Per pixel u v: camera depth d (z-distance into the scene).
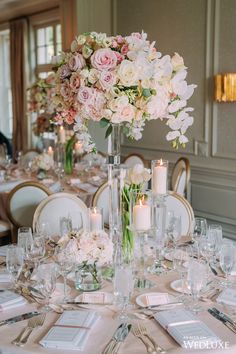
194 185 4.78
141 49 1.72
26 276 1.89
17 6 7.21
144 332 1.40
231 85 4.13
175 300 1.64
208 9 4.36
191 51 4.63
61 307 1.59
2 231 3.78
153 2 5.04
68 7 6.46
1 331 1.44
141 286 1.76
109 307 1.59
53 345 1.33
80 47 1.78
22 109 8.00
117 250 1.86
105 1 5.71
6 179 4.18
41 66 7.71
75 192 3.65
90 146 1.94
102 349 1.33
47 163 4.18
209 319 1.50
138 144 5.51
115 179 1.89
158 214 1.96
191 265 1.59
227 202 4.44
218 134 4.44
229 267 1.76
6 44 8.74
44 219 2.77
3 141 7.89
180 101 1.80
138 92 1.73
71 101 1.81
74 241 1.68
